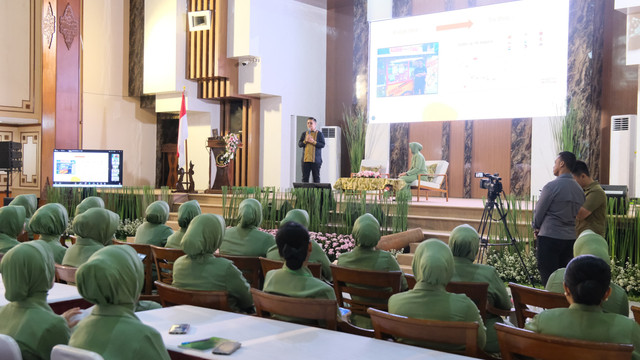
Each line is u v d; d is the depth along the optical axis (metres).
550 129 11.17
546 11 11.08
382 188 9.83
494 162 12.07
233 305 3.32
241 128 13.42
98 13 13.71
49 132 12.84
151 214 5.38
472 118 11.90
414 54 12.62
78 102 13.30
